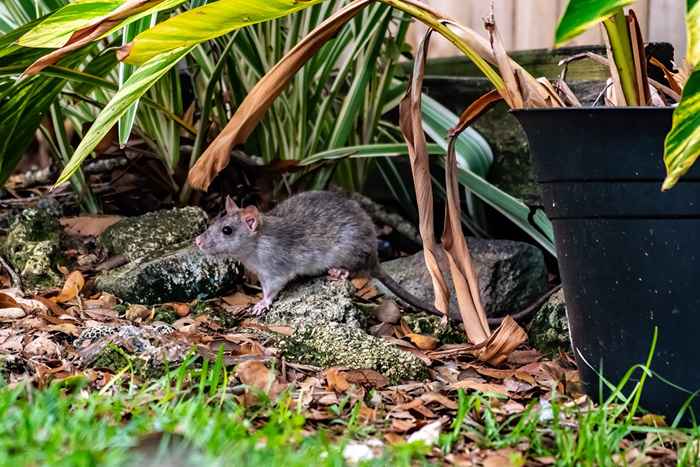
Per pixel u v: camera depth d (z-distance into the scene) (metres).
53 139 7.12
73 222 6.73
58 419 3.44
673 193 3.84
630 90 4.24
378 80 7.33
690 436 3.92
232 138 4.81
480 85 7.12
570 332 4.38
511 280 6.17
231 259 6.11
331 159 6.86
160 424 3.43
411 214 7.52
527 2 7.57
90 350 4.62
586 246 4.09
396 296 6.26
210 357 4.59
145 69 4.55
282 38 7.26
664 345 4.00
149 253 6.22
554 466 3.53
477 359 5.12
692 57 3.37
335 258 6.11
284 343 4.91
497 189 6.46
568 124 3.96
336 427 3.94
